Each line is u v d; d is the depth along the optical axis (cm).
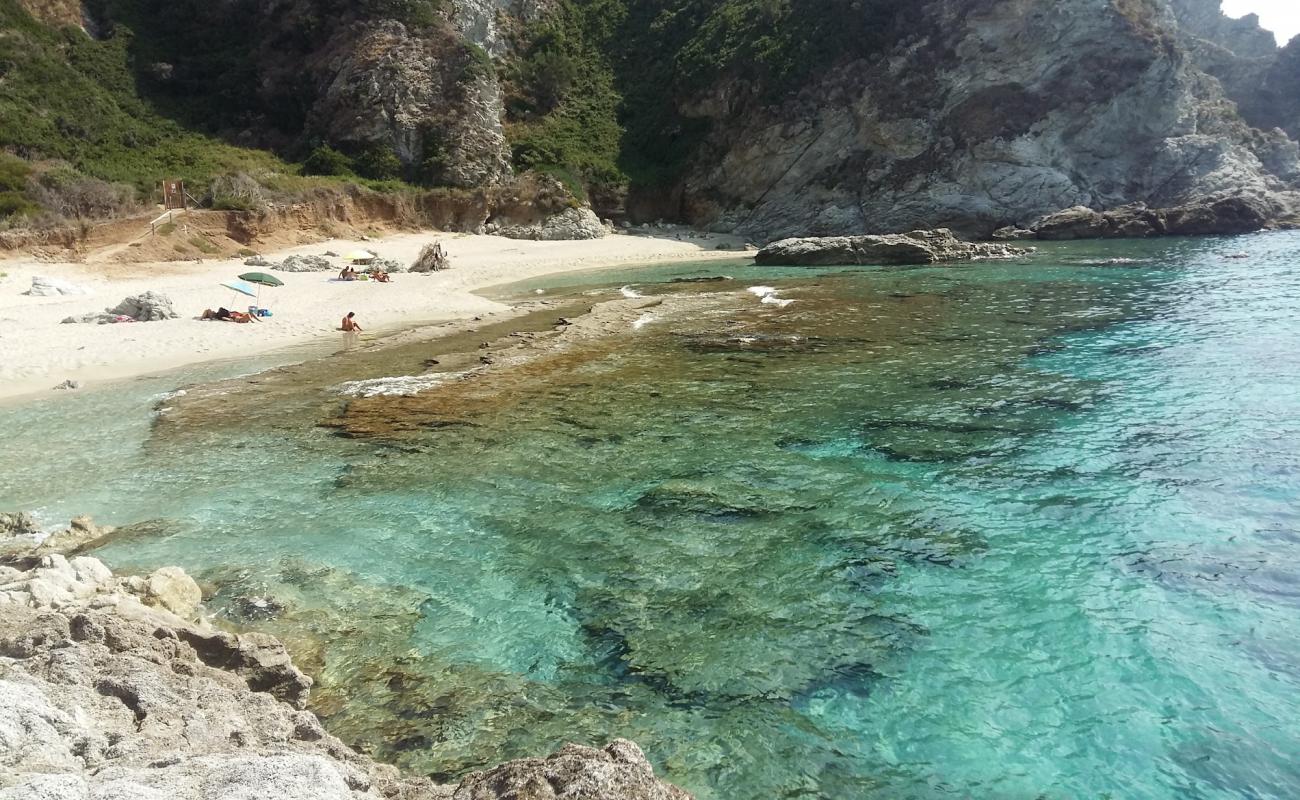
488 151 5100
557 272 3669
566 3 6738
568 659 631
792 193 5256
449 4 5644
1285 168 5225
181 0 5428
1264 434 1038
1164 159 4769
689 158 5734
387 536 855
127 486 1012
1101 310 1966
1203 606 671
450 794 396
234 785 331
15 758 346
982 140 4781
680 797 378
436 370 1566
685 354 1634
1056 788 485
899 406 1234
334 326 2142
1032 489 912
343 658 635
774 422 1177
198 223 3456
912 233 3591
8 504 961
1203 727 533
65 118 4150
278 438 1183
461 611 707
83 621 540
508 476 1008
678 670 611
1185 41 6588
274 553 821
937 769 503
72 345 1830
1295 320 1703
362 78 4988
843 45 5191
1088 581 717
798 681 594
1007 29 4741
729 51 5688
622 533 845
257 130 5125
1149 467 953
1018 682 586
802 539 816
